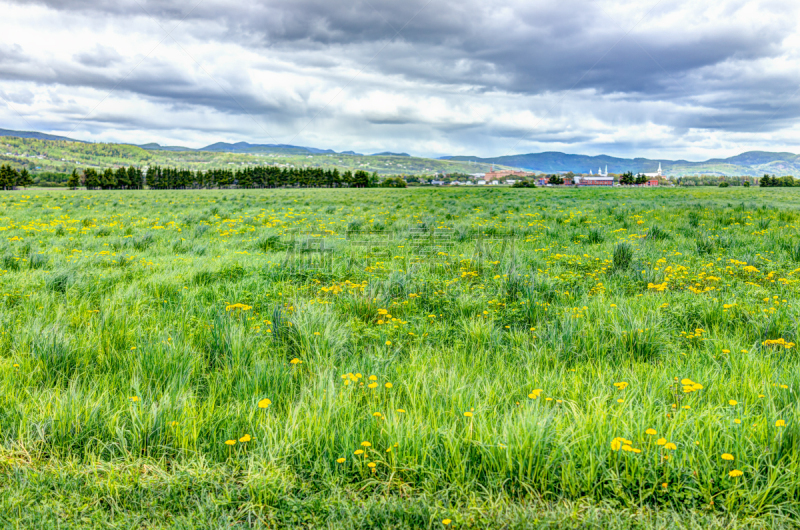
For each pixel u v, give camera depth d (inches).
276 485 86.5
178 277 270.4
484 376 131.5
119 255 342.0
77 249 399.2
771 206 789.9
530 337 168.2
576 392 118.7
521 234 487.8
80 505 82.7
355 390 122.4
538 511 81.9
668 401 116.0
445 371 132.1
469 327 173.3
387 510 80.8
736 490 81.2
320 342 153.2
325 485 87.7
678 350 149.9
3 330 164.4
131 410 105.5
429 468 89.7
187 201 1311.5
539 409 105.7
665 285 231.3
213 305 206.7
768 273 253.8
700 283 240.5
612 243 400.2
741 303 193.9
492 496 84.6
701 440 94.3
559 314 188.1
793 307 177.5
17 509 80.9
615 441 88.3
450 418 106.4
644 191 1985.7
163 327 178.5
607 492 85.4
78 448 100.0
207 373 139.6
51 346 138.4
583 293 224.7
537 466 87.8
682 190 2096.5
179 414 106.8
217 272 291.3
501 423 101.0
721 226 493.4
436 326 178.9
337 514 80.7
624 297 220.2
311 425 101.9
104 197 1577.3
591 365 139.8
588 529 76.9
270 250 411.5
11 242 421.7
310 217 757.3
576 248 378.9
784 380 121.3
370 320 191.6
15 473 90.0
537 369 133.0
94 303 216.7
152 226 619.2
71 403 107.0
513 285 236.7
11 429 103.2
